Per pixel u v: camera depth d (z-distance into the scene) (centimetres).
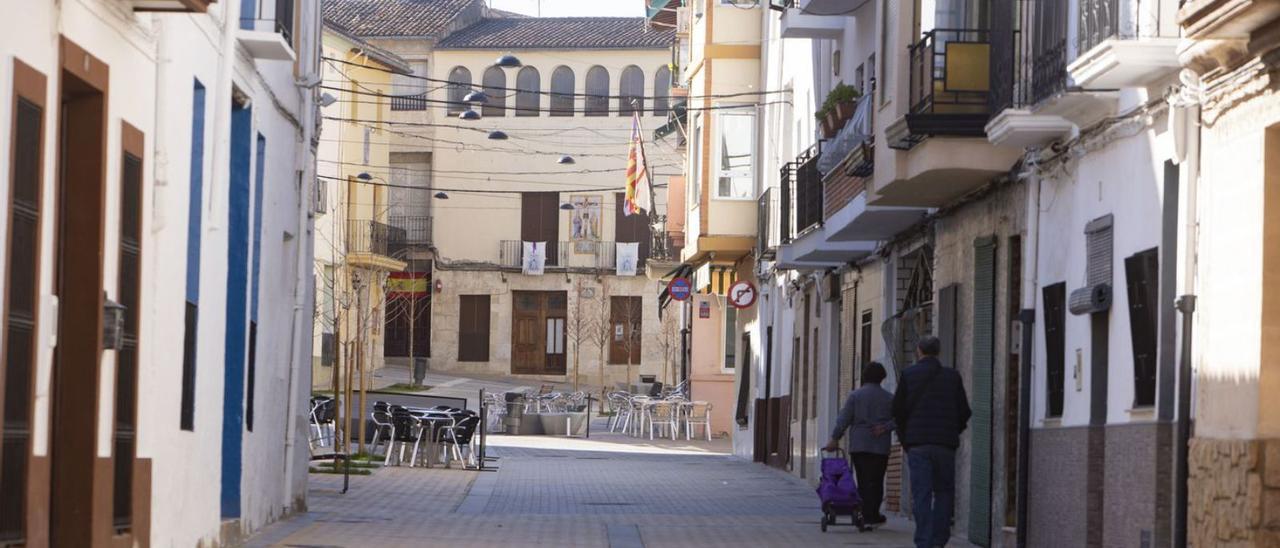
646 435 5303
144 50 1275
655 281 7850
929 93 1908
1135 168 1448
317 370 6762
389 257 7556
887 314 2541
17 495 1017
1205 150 1283
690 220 4297
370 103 7462
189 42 1423
